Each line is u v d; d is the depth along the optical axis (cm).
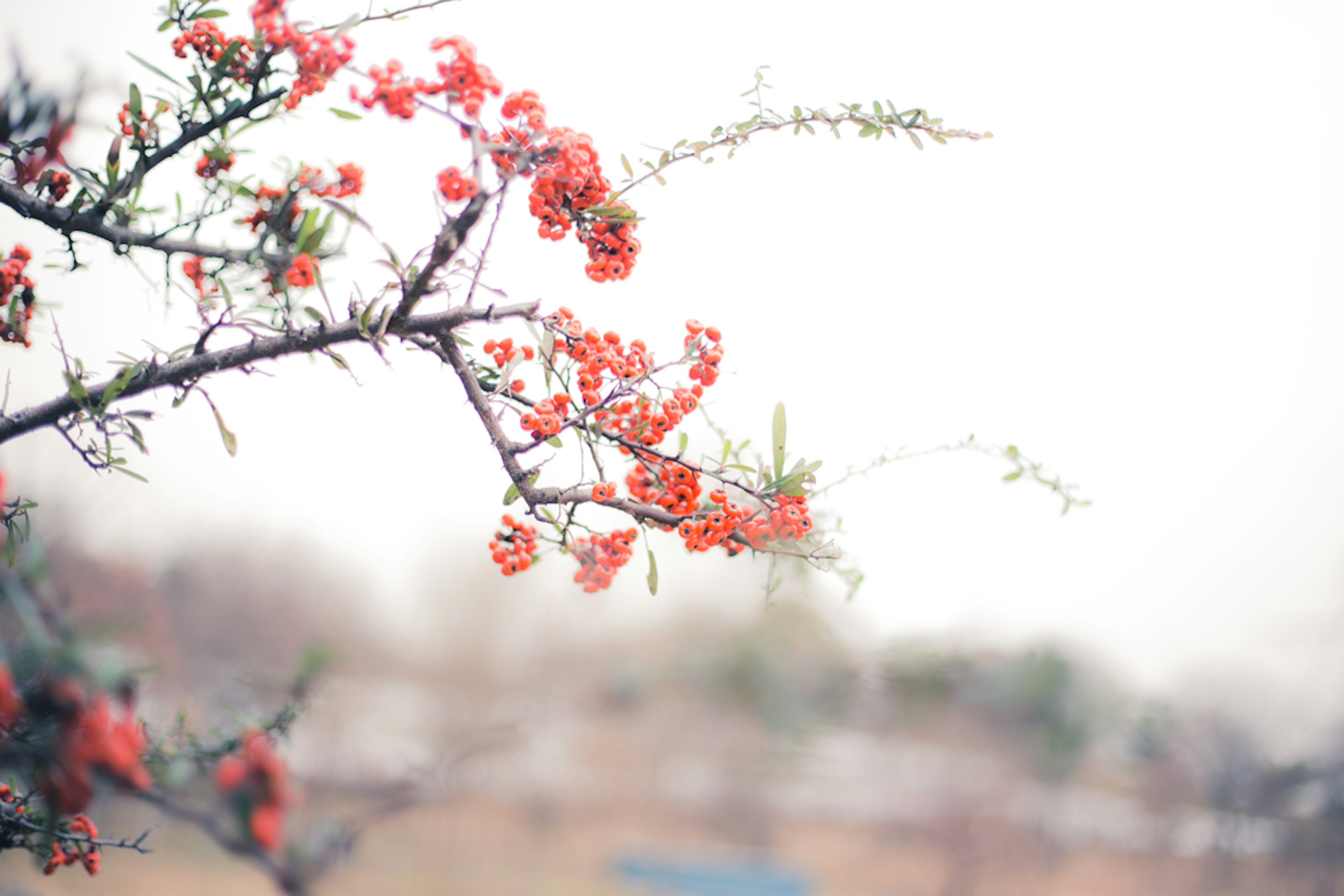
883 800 2036
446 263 136
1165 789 1980
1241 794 1919
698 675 1712
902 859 1914
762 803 2053
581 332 165
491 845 1627
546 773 1880
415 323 147
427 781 422
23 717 120
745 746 2100
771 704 1719
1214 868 1816
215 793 143
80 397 143
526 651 1848
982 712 1806
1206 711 2012
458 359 152
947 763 1903
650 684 1681
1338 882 1716
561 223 165
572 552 173
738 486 161
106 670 115
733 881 1711
